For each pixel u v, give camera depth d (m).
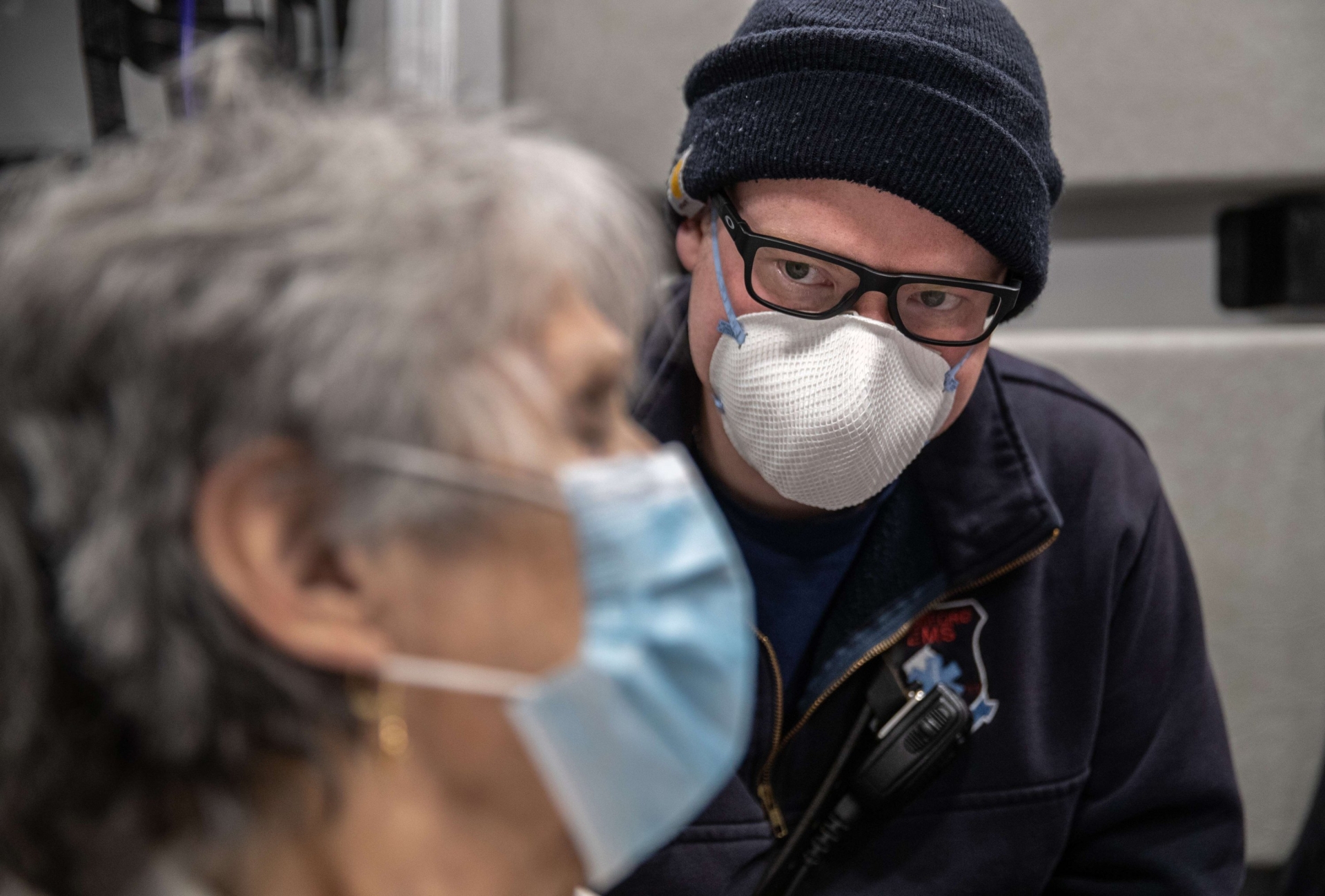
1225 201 1.21
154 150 0.34
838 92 0.53
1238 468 1.17
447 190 0.32
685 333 0.68
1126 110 1.15
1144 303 1.25
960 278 0.56
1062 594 0.71
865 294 0.56
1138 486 0.73
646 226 0.39
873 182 0.53
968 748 0.70
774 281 0.58
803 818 0.68
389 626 0.31
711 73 0.59
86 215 0.31
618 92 1.21
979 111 0.52
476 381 0.31
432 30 0.92
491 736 0.33
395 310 0.29
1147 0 1.13
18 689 0.31
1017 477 0.67
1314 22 1.11
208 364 0.28
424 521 0.30
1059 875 0.76
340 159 0.32
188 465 0.29
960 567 0.67
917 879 0.70
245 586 0.30
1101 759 0.74
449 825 0.34
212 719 0.31
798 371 0.57
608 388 0.35
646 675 0.33
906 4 0.54
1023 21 1.15
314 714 0.31
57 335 0.29
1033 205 0.55
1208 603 1.19
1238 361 1.16
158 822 0.32
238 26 0.83
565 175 0.35
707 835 0.64
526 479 0.31
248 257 0.29
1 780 0.32
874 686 0.68
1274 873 1.20
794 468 0.58
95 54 0.79
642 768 0.34
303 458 0.29
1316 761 1.18
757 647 0.66
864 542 0.69
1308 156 1.12
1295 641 1.18
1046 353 1.18
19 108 0.83
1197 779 0.72
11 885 0.32
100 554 0.30
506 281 0.31
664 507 0.34
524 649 0.32
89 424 0.30
